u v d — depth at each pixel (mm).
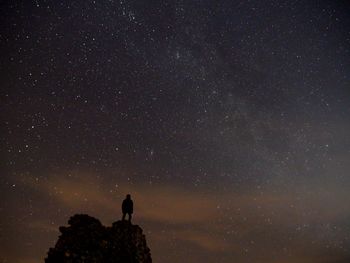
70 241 16734
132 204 19500
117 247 17156
